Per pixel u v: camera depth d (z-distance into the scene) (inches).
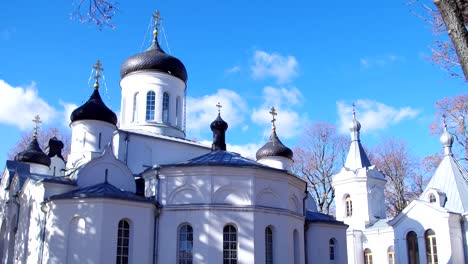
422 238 1675.7
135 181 1208.8
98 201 979.9
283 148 1758.1
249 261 1008.9
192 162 1083.3
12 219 1277.1
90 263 948.6
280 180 1119.6
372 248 2022.6
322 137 2508.6
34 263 1042.7
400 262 1739.7
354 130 2273.6
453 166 1747.0
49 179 1082.1
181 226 1040.2
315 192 2437.3
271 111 1836.9
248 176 1068.5
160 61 1539.1
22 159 1583.4
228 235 1026.7
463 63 303.3
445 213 1605.6
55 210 1004.6
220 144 1439.5
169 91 1550.2
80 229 984.3
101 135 1441.9
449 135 1774.1
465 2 307.7
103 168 1147.3
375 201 2144.4
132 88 1537.9
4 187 1385.3
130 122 1514.5
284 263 1064.2
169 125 1524.4
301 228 1201.4
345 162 2272.4
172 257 1016.9
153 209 1047.0
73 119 1460.4
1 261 1307.8
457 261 1569.9
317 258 1347.2
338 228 1429.6
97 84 1517.0
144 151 1365.7
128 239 1003.9
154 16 1636.3
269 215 1067.9
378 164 2532.0
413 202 1723.7
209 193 1040.8
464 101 1668.3
